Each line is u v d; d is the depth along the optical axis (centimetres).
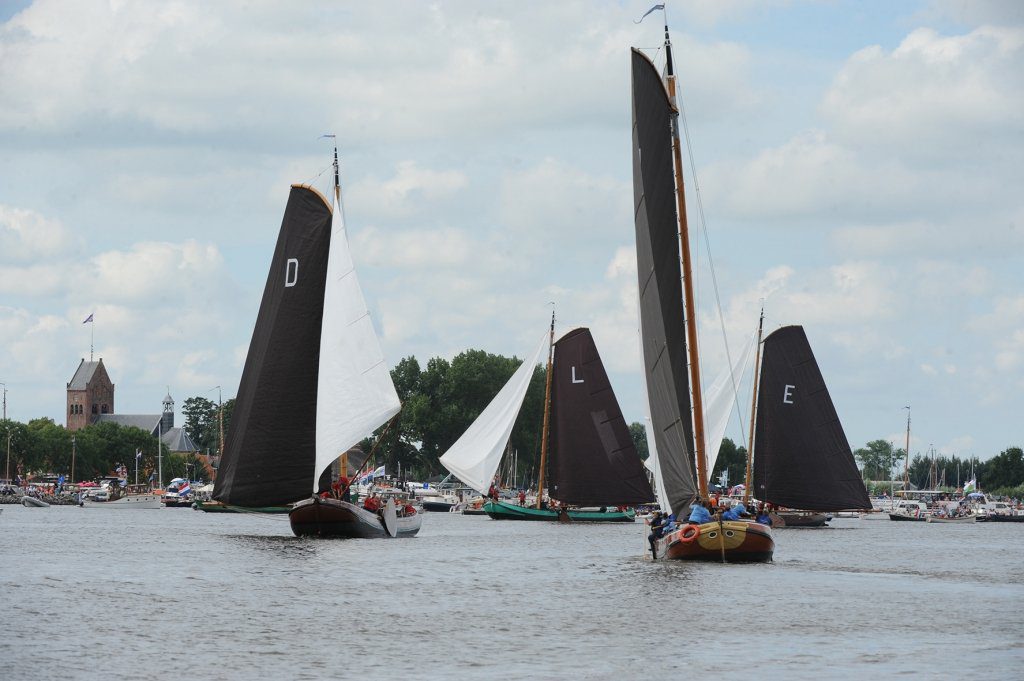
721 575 10900
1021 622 8150
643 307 11625
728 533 11569
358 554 13112
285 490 15250
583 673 6394
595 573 11162
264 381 15350
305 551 13425
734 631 7681
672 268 11288
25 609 8356
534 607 8738
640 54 11300
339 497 15488
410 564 11969
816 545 16975
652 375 11669
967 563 13425
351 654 6844
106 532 17825
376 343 15512
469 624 7925
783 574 11181
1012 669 6506
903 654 6919
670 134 11275
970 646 7181
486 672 6400
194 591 9488
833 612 8538
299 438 15250
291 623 7912
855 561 13400
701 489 11638
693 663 6650
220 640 7238
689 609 8650
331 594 9406
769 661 6712
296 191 15438
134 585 9844
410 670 6438
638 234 11594
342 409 15325
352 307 15450
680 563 11800
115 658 6650
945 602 9238
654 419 11769
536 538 17325
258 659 6675
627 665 6588
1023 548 17075
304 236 15388
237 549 13650
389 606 8750
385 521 15975
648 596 9350
